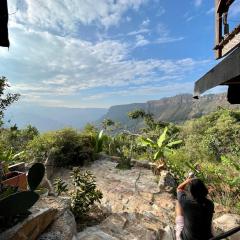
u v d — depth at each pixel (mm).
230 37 3676
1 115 7051
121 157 12297
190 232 3637
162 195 8539
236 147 17016
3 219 3695
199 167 10562
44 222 4289
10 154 7785
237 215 7094
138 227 5617
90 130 14992
